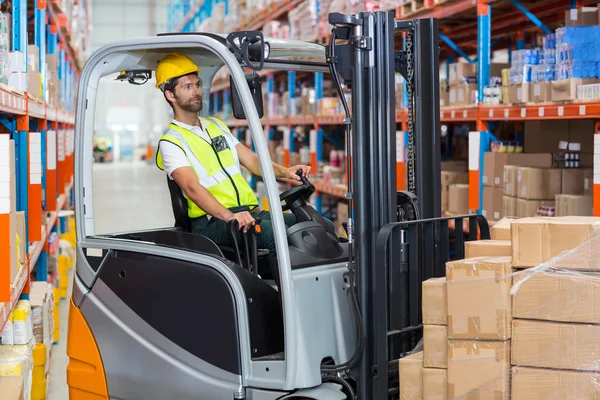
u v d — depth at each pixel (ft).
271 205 10.47
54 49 27.58
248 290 11.09
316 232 11.63
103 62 12.51
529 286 9.50
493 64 19.70
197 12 60.59
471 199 19.15
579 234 9.30
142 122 118.21
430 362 10.21
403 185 21.61
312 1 28.19
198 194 11.94
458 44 29.55
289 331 10.53
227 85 48.78
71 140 37.73
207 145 12.67
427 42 11.87
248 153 13.47
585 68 14.75
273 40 11.91
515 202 17.26
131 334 12.15
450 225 20.63
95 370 12.62
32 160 17.47
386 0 22.71
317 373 10.79
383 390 10.62
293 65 12.72
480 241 11.04
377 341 10.62
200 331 11.39
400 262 11.23
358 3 23.39
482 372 9.75
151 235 13.20
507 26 25.30
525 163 17.87
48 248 23.13
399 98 23.07
